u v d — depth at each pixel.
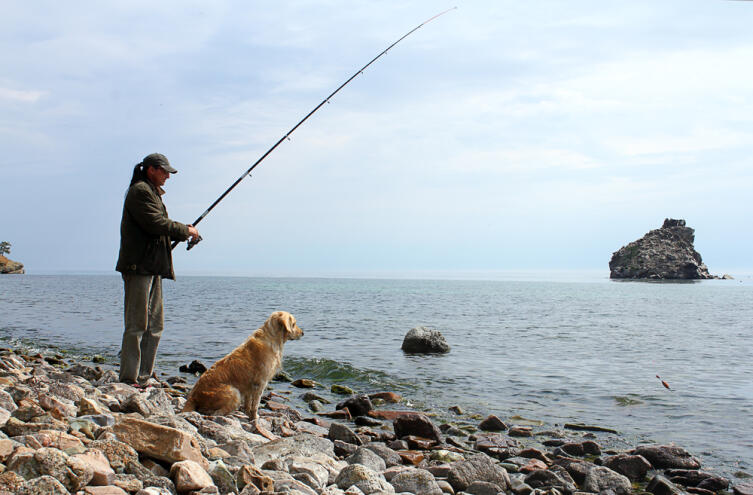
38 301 40.84
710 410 10.48
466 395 11.61
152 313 8.18
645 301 58.59
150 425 4.54
